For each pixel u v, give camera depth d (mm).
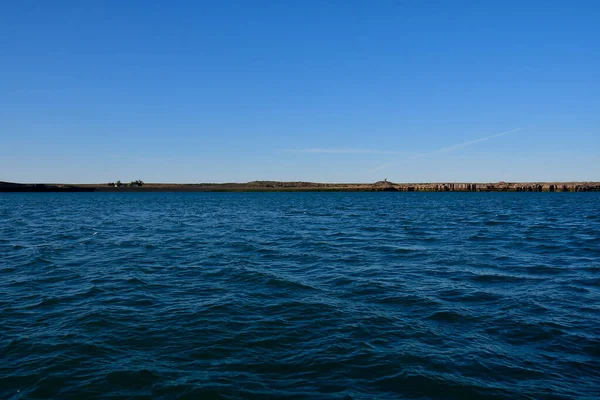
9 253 26047
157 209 79812
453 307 14750
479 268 21328
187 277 19453
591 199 120250
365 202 112625
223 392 9062
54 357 10719
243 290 17141
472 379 9641
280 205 96812
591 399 8852
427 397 8938
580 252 25969
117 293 16656
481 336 12117
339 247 28547
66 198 148375
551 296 16047
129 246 29141
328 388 9250
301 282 18438
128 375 9805
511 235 34906
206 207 88000
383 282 18391
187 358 10703
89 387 9297
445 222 48188
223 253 26078
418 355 10844
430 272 20422
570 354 10906
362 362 10469
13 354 10914
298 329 12688
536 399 8859
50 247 28516
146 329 12680
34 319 13570
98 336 12125
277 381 9555
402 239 32719
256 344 11570
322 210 75438
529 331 12453
